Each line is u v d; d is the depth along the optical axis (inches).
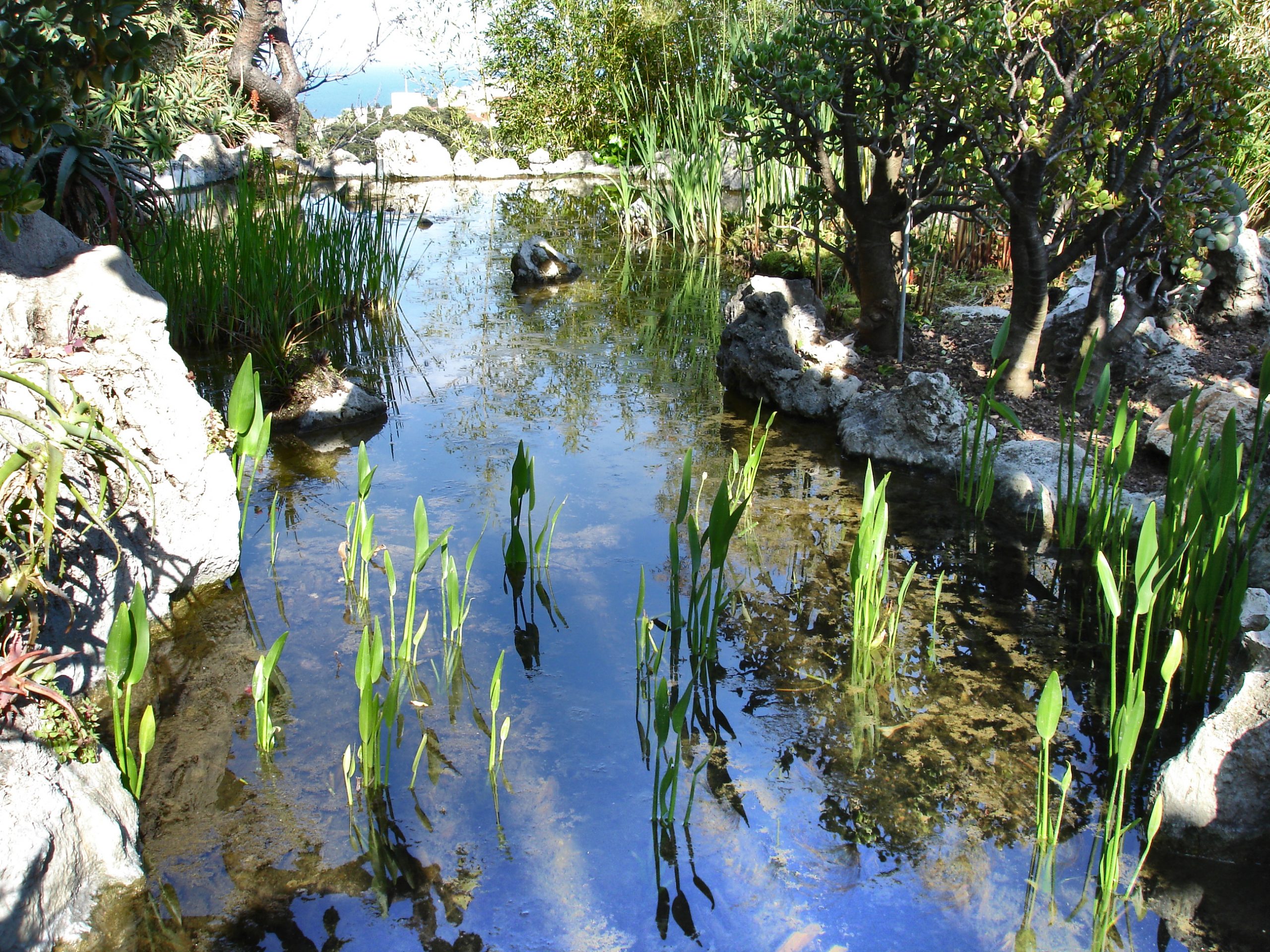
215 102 627.8
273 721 131.9
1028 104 201.2
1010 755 127.1
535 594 164.4
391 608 144.0
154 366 153.4
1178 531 143.2
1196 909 103.8
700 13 598.2
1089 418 218.8
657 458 221.0
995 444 192.9
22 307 138.9
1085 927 101.4
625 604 162.1
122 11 125.5
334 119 855.7
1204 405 188.5
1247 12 290.8
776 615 159.3
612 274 402.3
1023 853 111.4
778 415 250.1
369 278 338.3
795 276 329.1
